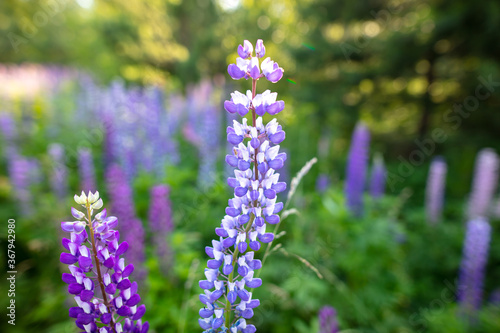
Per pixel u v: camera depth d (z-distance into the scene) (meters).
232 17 15.73
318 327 2.69
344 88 9.72
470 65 8.89
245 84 8.26
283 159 0.93
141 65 18.20
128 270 0.91
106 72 15.25
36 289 3.57
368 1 8.95
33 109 8.36
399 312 4.42
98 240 0.90
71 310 0.88
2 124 6.41
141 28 19.33
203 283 0.95
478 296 3.83
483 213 5.92
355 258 4.06
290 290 3.43
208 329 0.96
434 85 9.63
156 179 5.03
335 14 9.52
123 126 5.57
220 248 0.95
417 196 7.78
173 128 7.04
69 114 8.32
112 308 0.91
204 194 4.49
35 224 4.28
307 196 5.01
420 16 8.70
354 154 4.63
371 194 5.34
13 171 4.46
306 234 4.16
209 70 16.44
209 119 5.50
